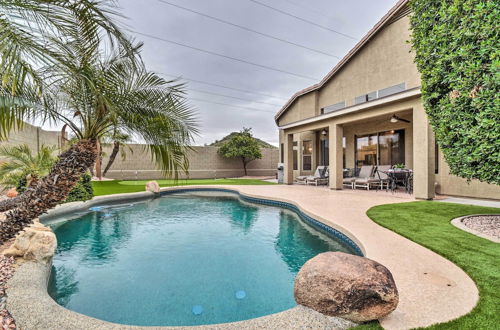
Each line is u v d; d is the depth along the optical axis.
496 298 2.20
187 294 3.30
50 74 2.47
